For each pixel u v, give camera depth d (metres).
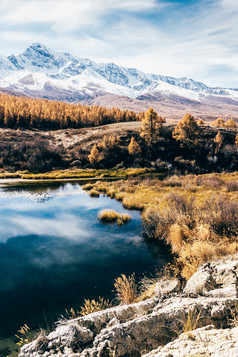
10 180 39.94
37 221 16.56
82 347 3.21
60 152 56.28
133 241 12.18
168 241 11.30
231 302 3.71
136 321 3.41
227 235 9.27
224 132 69.38
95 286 8.00
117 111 108.50
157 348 2.91
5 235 13.78
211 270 5.26
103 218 16.56
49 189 31.25
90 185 32.50
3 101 99.56
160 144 61.59
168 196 19.23
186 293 4.42
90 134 71.75
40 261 10.25
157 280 7.67
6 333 5.76
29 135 68.06
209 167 54.00
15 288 8.12
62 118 90.31
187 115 58.59
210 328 3.02
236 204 11.31
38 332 5.70
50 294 7.64
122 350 3.11
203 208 13.21
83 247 11.73
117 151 57.94
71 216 17.77
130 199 21.39
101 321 3.88
